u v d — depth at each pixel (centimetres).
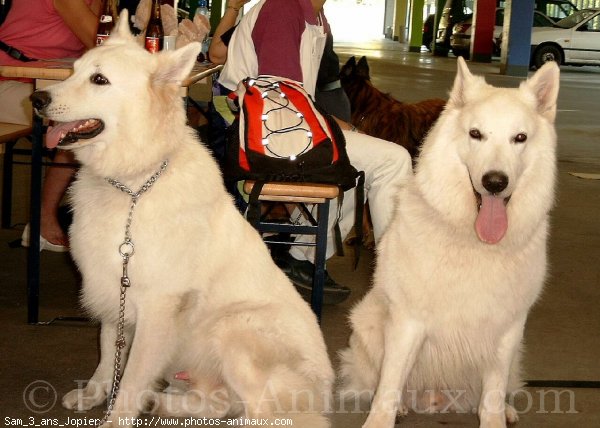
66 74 374
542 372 384
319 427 301
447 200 296
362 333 340
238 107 409
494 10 2547
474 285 294
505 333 306
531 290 302
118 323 308
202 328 311
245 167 379
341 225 458
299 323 316
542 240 307
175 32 502
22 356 367
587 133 1160
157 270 293
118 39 305
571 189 809
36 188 395
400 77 1839
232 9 543
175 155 300
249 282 318
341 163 385
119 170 289
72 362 364
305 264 465
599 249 609
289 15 438
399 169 428
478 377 324
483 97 299
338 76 567
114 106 285
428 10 3925
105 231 293
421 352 322
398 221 315
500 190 281
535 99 306
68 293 457
